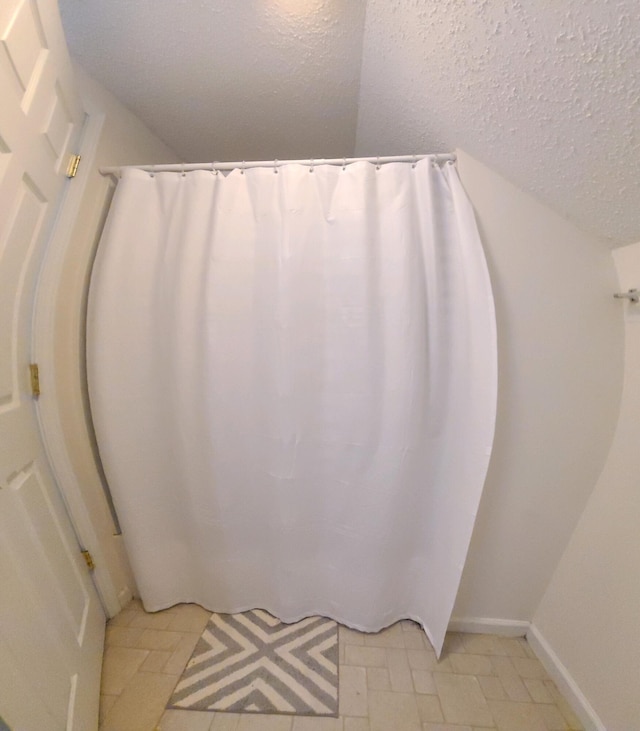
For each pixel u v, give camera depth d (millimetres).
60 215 1067
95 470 1237
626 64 592
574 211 991
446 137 1106
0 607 704
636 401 1010
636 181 779
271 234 1131
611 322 1055
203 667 1152
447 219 1097
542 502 1159
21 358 945
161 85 1236
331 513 1235
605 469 1095
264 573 1331
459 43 787
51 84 912
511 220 1060
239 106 1345
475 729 1000
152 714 1021
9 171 792
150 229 1170
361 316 1092
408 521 1197
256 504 1258
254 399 1178
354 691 1090
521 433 1124
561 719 1028
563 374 1086
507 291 1075
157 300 1175
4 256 835
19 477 888
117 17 988
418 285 1067
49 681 818
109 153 1238
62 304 1089
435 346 1097
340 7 942
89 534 1191
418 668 1163
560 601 1157
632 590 920
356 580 1247
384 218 1096
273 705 1046
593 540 1077
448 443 1150
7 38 715
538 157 899
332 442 1175
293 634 1275
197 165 1168
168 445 1239
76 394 1158
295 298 1110
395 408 1104
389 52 996
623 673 914
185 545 1339
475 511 1075
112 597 1302
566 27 607
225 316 1139
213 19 982
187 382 1175
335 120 1420
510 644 1255
